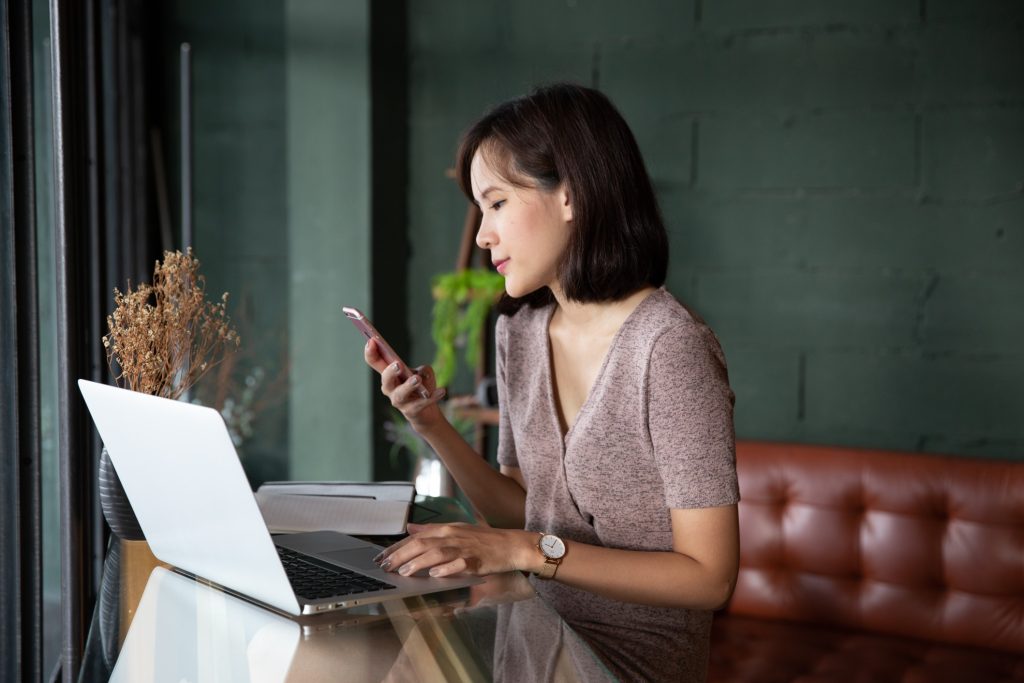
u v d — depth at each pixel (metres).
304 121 3.35
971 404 2.71
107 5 2.70
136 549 1.33
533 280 1.34
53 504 2.39
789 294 2.88
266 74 3.52
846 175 2.80
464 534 1.20
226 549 1.07
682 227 3.00
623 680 1.26
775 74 2.87
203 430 0.97
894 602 2.23
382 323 3.35
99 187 1.83
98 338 1.85
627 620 1.33
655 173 3.03
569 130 1.29
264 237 3.57
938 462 2.25
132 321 1.37
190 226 2.88
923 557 2.22
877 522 2.26
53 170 1.46
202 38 3.58
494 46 3.27
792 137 2.86
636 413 1.30
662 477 1.27
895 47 2.73
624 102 3.06
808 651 2.11
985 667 2.03
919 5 2.70
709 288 2.98
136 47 3.36
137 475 1.18
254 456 3.60
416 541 1.19
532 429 1.45
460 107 3.34
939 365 2.73
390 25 3.31
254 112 3.55
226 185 3.61
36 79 2.23
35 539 1.47
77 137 1.51
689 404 1.24
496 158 1.31
